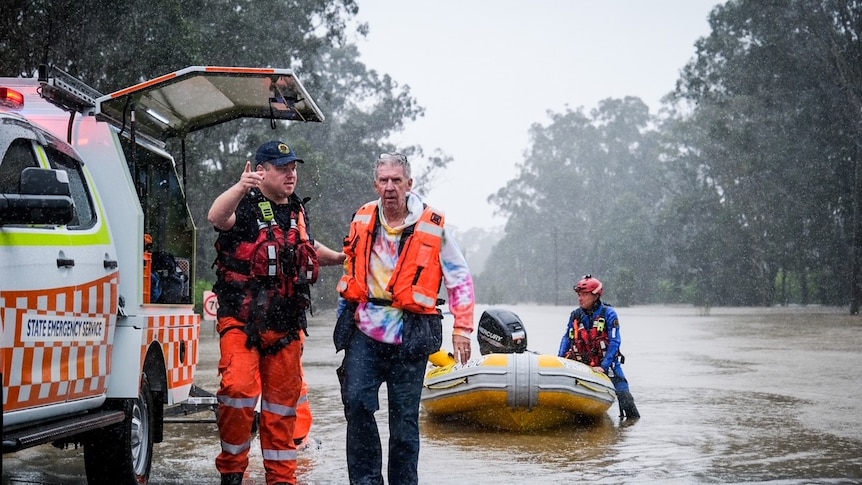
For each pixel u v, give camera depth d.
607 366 10.86
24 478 7.15
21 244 5.01
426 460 8.18
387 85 88.88
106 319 6.02
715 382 15.71
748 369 18.34
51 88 6.05
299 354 5.84
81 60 28.53
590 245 125.25
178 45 29.75
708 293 87.31
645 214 110.19
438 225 5.62
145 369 6.90
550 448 8.88
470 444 9.14
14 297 4.85
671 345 26.42
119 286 6.36
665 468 7.73
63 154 5.91
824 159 71.31
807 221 74.69
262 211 5.70
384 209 5.67
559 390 9.82
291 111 7.75
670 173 115.38
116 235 6.44
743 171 74.69
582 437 9.63
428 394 10.45
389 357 5.62
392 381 5.64
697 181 97.12
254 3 40.78
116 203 6.50
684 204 88.94
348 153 79.81
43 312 5.14
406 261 5.54
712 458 8.25
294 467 5.88
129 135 7.25
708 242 86.75
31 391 5.04
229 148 47.97
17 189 5.26
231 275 5.64
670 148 94.06
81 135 6.60
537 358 10.07
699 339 29.70
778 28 69.69
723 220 82.44
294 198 5.95
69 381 5.48
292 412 5.84
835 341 28.25
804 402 12.80
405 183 5.62
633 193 117.25
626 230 108.31
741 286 83.69
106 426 6.18
